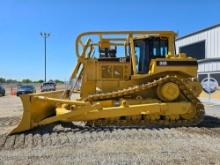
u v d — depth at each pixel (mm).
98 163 6766
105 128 10445
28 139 9031
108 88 11562
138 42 11664
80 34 11461
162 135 9422
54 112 10836
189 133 9766
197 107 11016
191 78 11305
